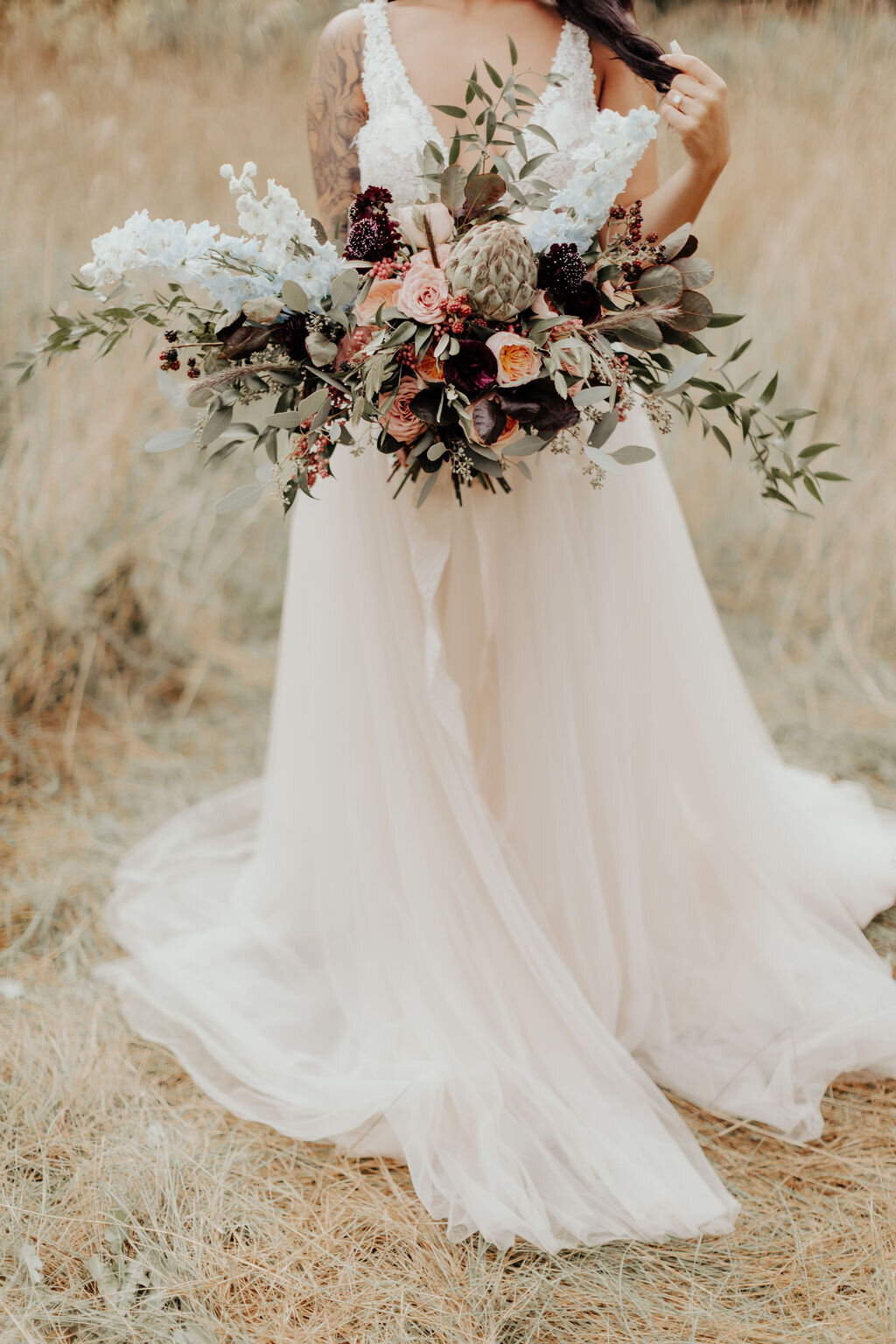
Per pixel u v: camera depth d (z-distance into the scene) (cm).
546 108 162
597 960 177
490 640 179
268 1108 173
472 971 172
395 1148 164
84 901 231
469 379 133
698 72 152
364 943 182
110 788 275
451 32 165
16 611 293
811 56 434
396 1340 137
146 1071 185
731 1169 163
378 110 166
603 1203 152
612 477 175
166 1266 147
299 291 133
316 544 184
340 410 143
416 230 143
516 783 179
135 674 319
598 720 174
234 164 423
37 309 328
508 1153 156
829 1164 163
